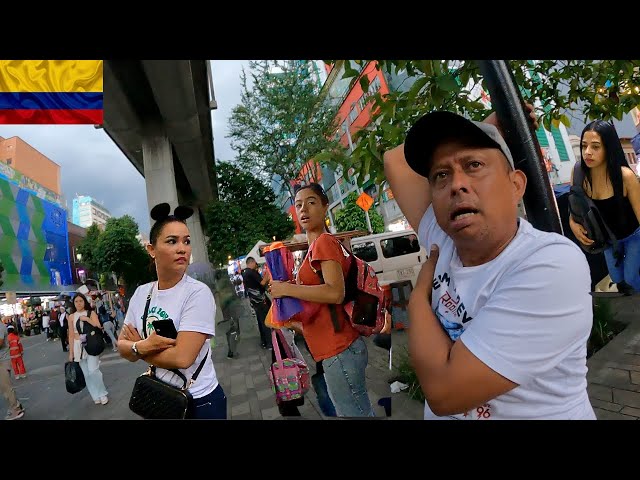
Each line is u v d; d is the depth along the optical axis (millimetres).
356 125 1663
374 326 1598
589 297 685
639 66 1504
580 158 2305
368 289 1609
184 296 1549
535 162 931
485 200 747
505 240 772
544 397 727
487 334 672
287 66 10336
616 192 2174
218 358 5266
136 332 1622
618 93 1716
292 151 10945
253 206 13211
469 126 738
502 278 730
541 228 934
